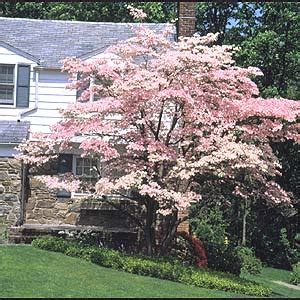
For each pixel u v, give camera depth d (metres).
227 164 14.86
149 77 15.03
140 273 14.20
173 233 16.53
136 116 15.71
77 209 19.59
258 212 26.67
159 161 15.24
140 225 16.72
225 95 15.87
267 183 16.11
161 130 16.72
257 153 14.88
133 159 15.78
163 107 15.70
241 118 15.36
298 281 20.03
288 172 28.56
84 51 21.77
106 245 17.97
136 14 17.88
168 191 14.96
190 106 15.10
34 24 23.33
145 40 16.31
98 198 18.34
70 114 15.92
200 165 14.53
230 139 15.22
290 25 29.64
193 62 15.19
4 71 20.80
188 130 15.33
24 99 20.73
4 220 18.84
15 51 20.77
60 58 21.22
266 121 15.54
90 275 13.34
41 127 20.61
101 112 15.69
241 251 22.16
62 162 19.56
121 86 14.98
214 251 18.03
